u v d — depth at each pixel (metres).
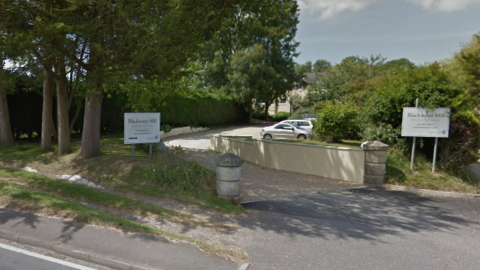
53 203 6.20
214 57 36.75
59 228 5.32
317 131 16.06
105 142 15.08
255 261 4.64
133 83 10.26
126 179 8.59
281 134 21.36
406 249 5.38
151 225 5.87
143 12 8.16
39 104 15.88
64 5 8.33
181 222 6.10
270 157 13.01
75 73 10.56
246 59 34.06
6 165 10.49
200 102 29.05
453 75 11.65
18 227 5.34
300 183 10.38
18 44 7.38
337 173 11.06
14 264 4.35
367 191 9.67
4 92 10.19
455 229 6.63
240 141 14.95
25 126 15.49
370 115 12.30
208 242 5.23
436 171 10.88
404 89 11.29
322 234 5.92
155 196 7.67
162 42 8.14
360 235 5.96
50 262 4.45
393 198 9.02
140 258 4.46
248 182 10.21
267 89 34.91
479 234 6.37
